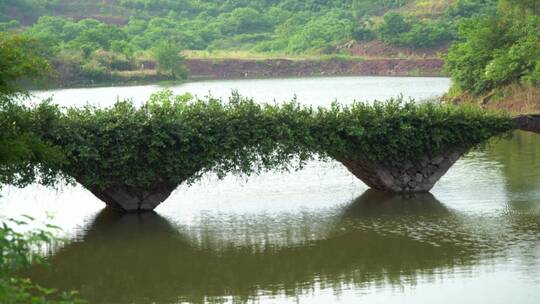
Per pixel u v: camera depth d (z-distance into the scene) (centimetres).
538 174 3225
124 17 14462
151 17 14650
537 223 2473
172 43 11469
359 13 14350
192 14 15162
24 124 2403
